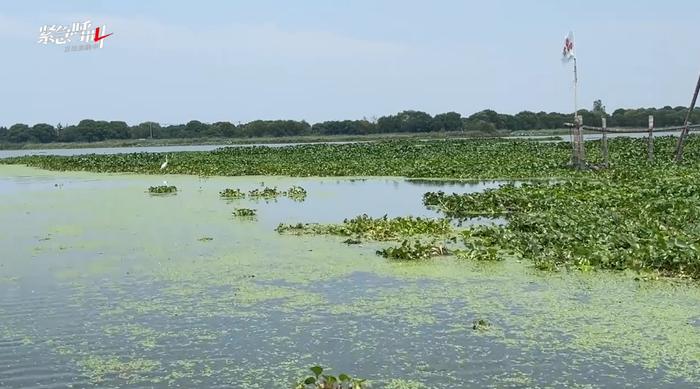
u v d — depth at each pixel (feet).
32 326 35.32
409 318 35.55
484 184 104.32
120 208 79.51
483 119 412.16
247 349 31.81
